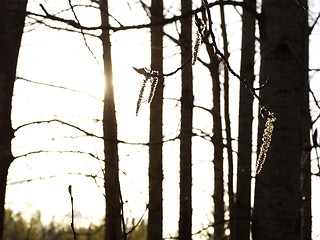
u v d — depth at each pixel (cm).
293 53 595
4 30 500
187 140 1014
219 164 1302
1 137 496
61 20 444
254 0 734
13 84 504
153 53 995
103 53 664
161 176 1002
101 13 664
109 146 639
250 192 1027
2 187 495
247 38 1029
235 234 1027
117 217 620
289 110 601
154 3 991
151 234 993
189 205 1025
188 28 973
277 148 599
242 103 1036
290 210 600
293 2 607
